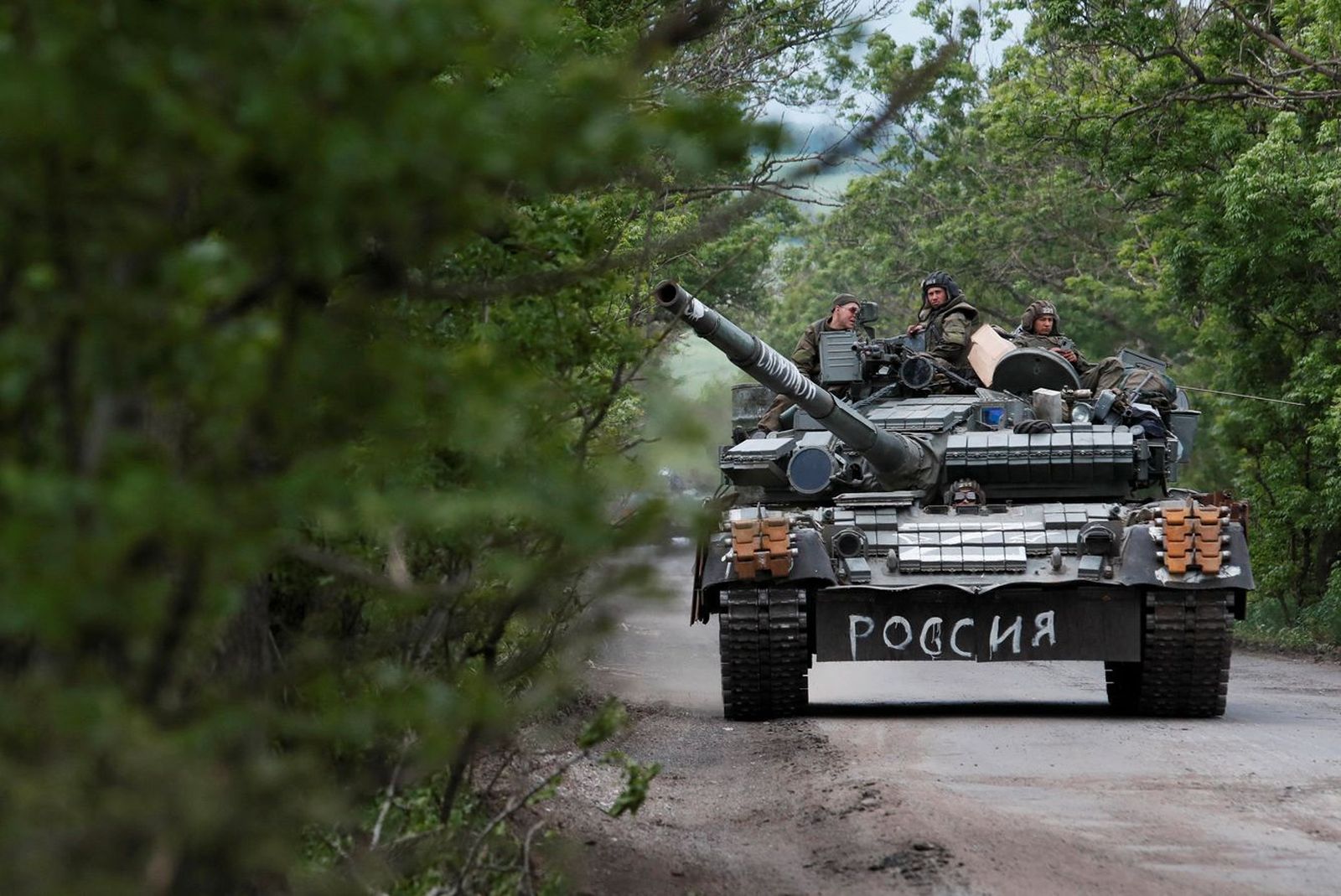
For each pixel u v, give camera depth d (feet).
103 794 29.27
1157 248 313.32
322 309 37.50
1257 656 255.29
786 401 165.58
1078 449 148.97
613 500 40.16
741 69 139.23
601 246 59.11
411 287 40.22
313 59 30.17
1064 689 176.14
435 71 37.32
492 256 56.44
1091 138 294.66
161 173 30.68
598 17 101.81
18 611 27.48
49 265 31.14
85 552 27.91
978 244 440.04
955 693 171.12
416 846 57.88
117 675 32.45
